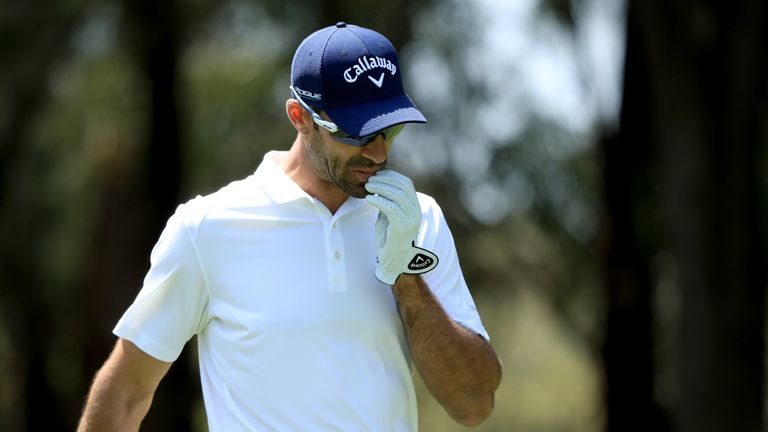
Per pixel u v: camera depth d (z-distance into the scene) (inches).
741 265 1579.7
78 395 2303.2
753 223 1581.0
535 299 2021.4
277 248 451.2
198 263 456.8
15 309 2201.0
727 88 1520.7
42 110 1978.3
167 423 1920.5
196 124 1991.9
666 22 1503.4
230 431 457.1
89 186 2060.8
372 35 451.2
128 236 1979.6
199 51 1993.1
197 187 2036.2
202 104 1990.7
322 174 450.0
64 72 1994.3
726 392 1590.8
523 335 2322.8
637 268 1855.3
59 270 2176.4
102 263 2007.9
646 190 1860.2
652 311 1879.9
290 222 451.8
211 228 455.2
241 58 1967.3
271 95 1907.0
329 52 441.1
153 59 1893.5
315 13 1761.8
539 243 1946.4
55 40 1887.3
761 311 1603.1
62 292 2202.3
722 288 1579.7
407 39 1745.8
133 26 1854.1
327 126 435.8
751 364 1600.6
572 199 1920.5
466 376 456.1
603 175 1861.5
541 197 1886.1
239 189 461.7
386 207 433.4
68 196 2105.1
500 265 1927.9
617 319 1861.5
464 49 1882.4
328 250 450.0
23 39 1861.5
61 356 2293.3
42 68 1903.3
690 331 1598.2
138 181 1975.9
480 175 1886.1
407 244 435.8
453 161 1868.8
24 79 1898.4
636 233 1860.2
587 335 1982.0
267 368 446.9
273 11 1768.0
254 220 453.4
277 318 445.4
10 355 2471.7
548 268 1937.7
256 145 1956.2
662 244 1857.8
